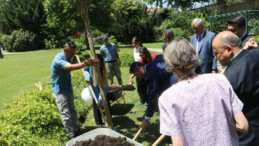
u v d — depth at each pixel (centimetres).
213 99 121
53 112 360
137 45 517
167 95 125
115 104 518
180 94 121
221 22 1612
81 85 648
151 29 3122
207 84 123
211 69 362
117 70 632
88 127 407
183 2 2259
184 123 121
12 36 2848
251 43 204
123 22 3109
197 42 368
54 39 2998
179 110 120
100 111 341
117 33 3145
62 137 342
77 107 455
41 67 1189
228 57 164
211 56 354
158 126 385
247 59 157
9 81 848
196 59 127
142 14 3312
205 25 1634
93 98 371
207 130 119
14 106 372
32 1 2877
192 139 122
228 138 123
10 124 302
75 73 736
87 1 249
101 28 2662
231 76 159
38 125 325
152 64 271
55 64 307
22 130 296
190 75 130
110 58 614
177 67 126
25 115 322
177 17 2075
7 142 254
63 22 2195
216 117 120
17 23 2934
